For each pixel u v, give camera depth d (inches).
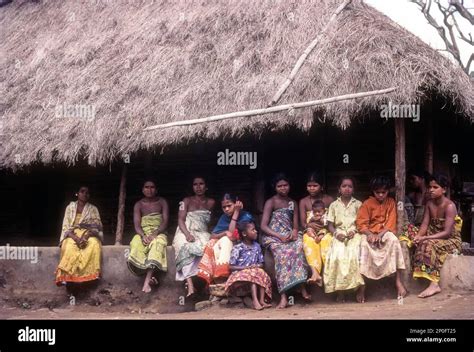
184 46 414.0
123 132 370.3
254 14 408.5
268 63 368.8
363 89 319.3
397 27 352.2
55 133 392.2
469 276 305.1
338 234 317.1
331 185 411.5
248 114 340.5
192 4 453.4
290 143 418.6
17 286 375.9
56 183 509.4
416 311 273.7
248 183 431.8
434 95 348.5
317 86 332.8
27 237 515.8
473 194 449.7
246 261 325.7
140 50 429.7
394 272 309.4
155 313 333.7
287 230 338.3
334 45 348.8
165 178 462.3
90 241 359.6
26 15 561.0
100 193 489.7
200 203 364.2
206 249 339.3
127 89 397.4
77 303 358.9
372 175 401.7
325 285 313.7
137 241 354.9
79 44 474.9
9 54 511.5
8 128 423.5
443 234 315.0
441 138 416.2
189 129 351.3
